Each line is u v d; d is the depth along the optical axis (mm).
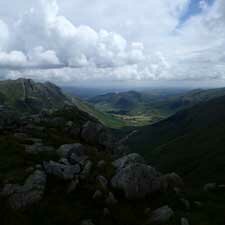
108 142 52125
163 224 17750
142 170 24953
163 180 27031
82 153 31906
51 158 27328
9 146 28750
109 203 20312
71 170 24328
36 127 46031
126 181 23078
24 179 20703
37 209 17750
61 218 17250
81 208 18984
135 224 18469
